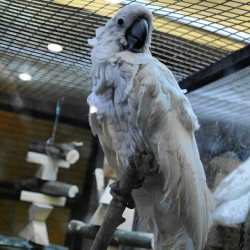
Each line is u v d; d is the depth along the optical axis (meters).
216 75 2.03
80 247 2.74
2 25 2.21
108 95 1.64
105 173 2.80
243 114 1.95
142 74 1.56
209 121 2.04
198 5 1.72
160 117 1.53
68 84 2.78
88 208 2.92
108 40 1.68
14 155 3.17
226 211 1.86
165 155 1.51
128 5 1.71
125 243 2.32
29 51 2.45
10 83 3.02
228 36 1.86
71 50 2.33
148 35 1.70
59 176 3.06
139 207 1.74
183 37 1.95
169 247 1.63
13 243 2.95
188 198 1.50
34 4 1.95
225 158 1.97
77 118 2.98
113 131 1.68
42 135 3.13
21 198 3.06
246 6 1.67
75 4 1.89
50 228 3.00
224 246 1.82
